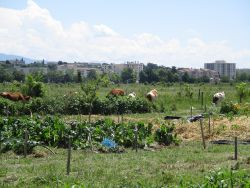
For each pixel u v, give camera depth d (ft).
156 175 51.29
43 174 50.49
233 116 111.24
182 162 60.49
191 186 38.70
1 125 78.28
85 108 133.49
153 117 123.13
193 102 170.30
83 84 123.24
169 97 175.11
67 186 39.40
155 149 75.92
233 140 84.07
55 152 68.74
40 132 75.31
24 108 125.59
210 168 55.06
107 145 73.46
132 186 41.14
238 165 54.75
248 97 164.86
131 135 77.51
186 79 419.95
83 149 73.26
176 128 94.22
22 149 66.85
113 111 136.36
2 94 130.93
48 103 130.21
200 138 87.40
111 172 52.65
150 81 421.18
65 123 83.30
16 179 48.67
